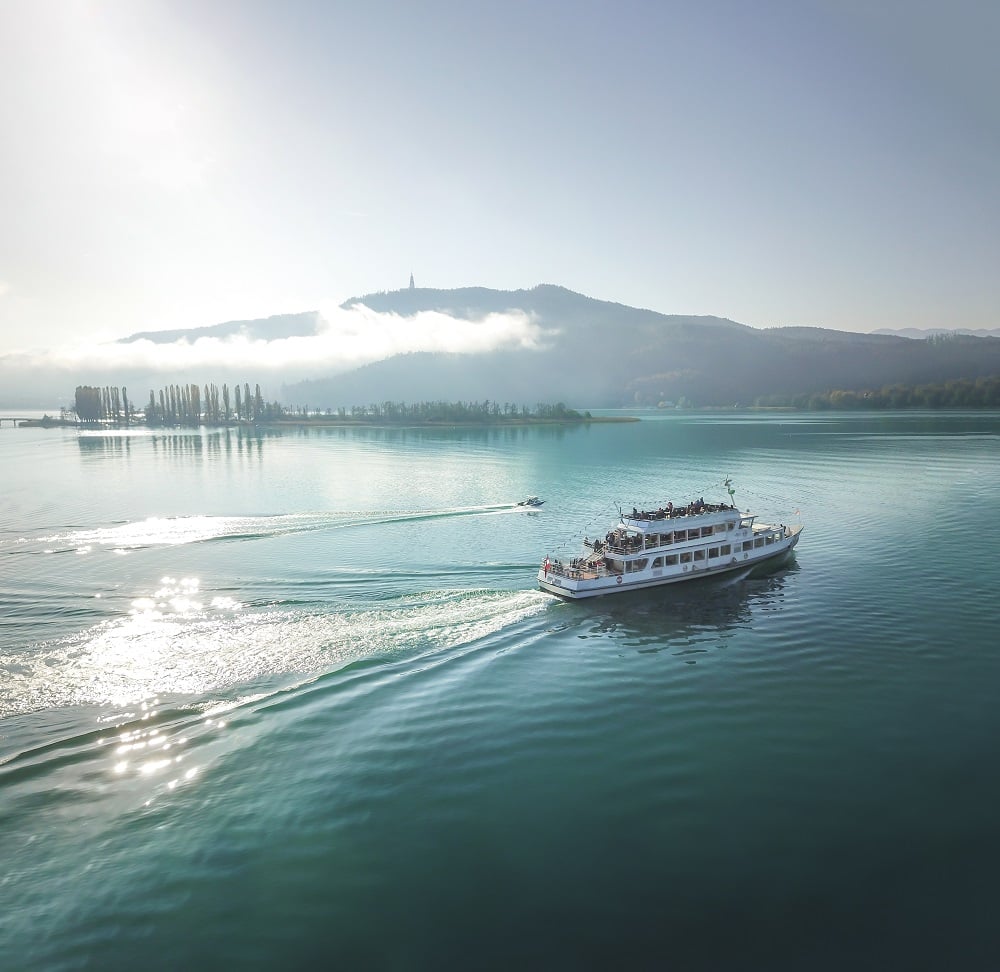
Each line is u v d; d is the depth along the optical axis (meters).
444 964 29.34
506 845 36.34
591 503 146.38
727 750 45.12
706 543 84.38
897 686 54.12
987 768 42.50
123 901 32.91
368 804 39.88
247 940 30.73
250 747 45.78
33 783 41.75
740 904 32.16
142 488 175.50
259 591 79.44
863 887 33.00
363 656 60.09
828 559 93.50
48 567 91.00
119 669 57.31
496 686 54.91
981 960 28.92
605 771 42.91
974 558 91.75
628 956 29.50
